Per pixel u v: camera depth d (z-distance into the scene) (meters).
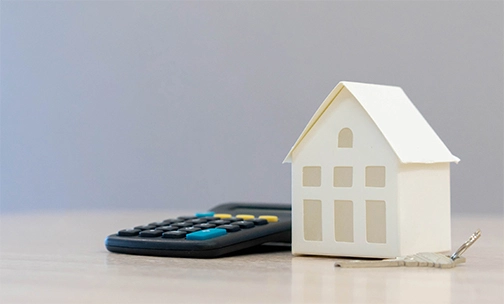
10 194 2.56
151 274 0.59
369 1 2.32
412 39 2.30
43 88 2.56
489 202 2.27
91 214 1.53
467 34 2.27
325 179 0.72
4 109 2.56
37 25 2.55
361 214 0.70
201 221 0.79
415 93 2.30
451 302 0.45
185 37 2.48
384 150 0.68
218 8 2.45
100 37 2.52
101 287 0.52
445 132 2.29
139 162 2.51
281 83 2.39
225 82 2.45
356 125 0.70
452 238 0.93
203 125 2.47
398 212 0.68
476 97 2.28
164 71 2.49
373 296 0.47
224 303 0.45
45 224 1.19
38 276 0.58
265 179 2.42
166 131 2.49
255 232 0.74
